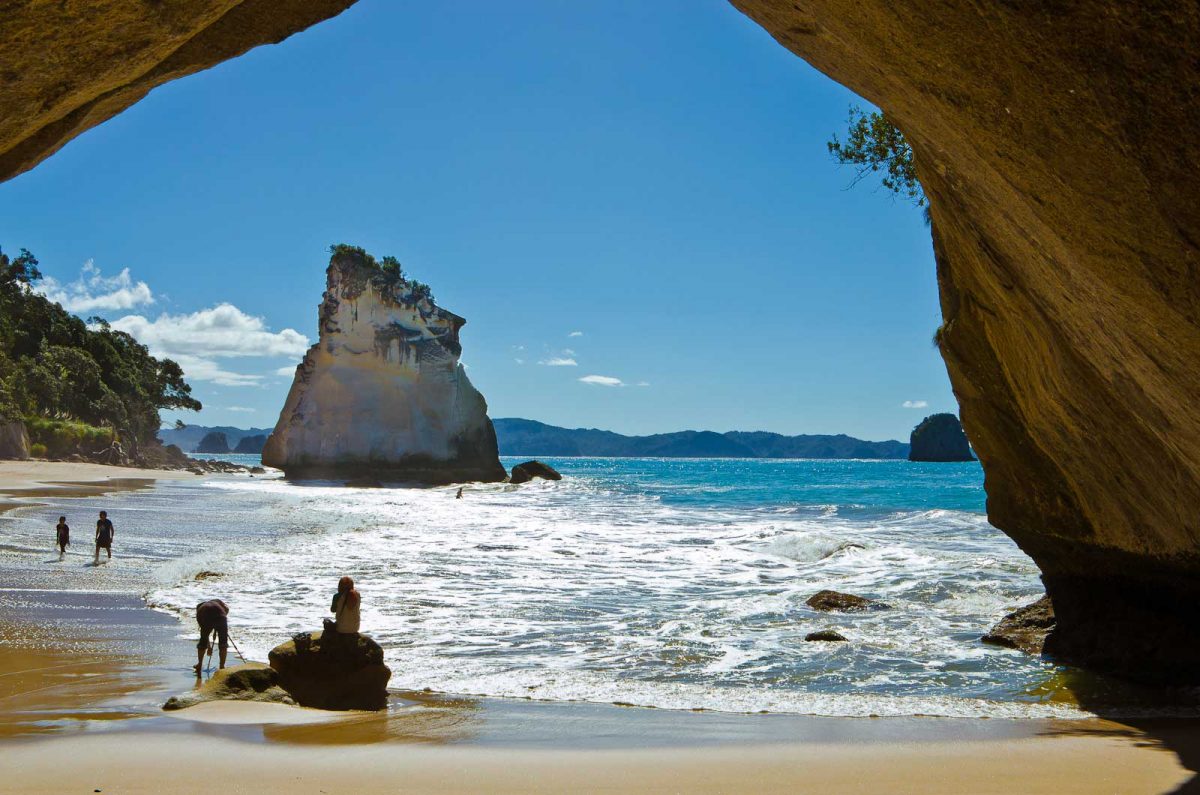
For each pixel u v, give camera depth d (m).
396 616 15.48
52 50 3.32
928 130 5.54
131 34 3.48
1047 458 10.86
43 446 88.88
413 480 79.19
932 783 6.43
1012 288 8.40
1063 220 4.46
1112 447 9.12
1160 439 7.52
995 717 9.30
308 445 81.38
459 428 83.19
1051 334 8.29
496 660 12.35
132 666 11.54
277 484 74.88
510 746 7.85
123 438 109.12
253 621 14.62
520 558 24.08
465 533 31.48
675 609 16.39
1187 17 3.17
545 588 18.83
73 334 114.88
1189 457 7.01
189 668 11.45
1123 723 8.97
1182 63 3.31
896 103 5.45
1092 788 6.22
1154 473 8.64
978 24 3.74
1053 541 11.70
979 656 12.45
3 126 3.59
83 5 3.17
